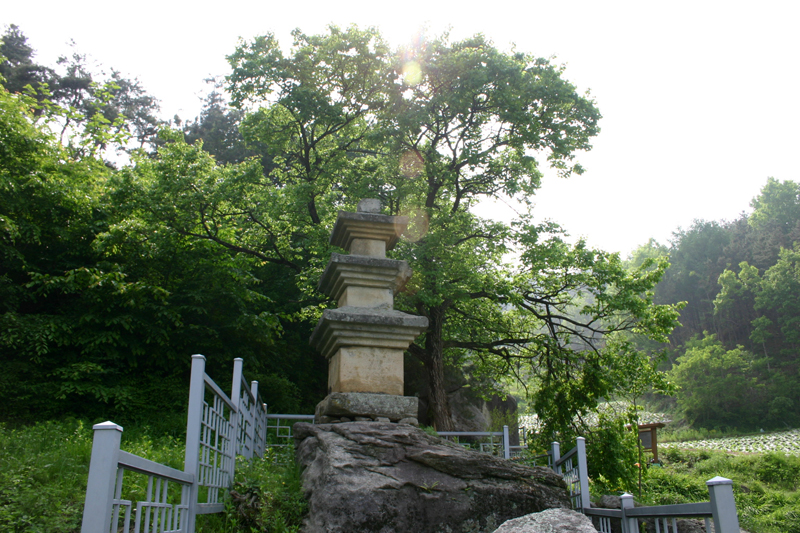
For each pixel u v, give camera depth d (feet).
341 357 20.66
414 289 44.42
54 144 44.62
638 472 46.16
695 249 233.96
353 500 15.75
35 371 33.71
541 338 47.03
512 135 47.52
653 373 44.16
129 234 41.75
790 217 226.58
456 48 45.78
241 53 47.44
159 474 11.18
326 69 47.01
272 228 50.37
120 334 38.50
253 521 15.85
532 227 45.78
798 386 162.91
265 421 27.86
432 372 46.03
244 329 44.78
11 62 82.89
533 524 13.24
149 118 100.32
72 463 19.95
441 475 17.06
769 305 184.55
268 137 49.06
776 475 77.87
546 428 45.52
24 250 39.75
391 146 45.78
